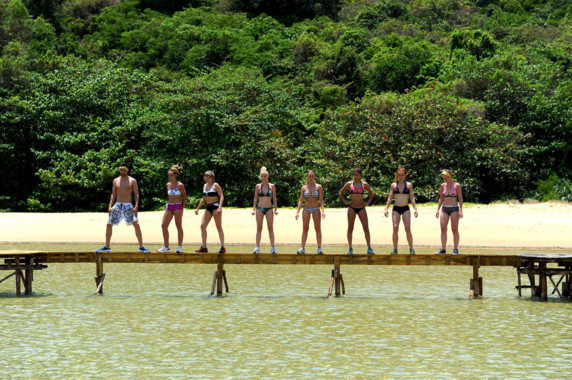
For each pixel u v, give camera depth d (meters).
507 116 36.91
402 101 35.59
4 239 23.20
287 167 35.75
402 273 18.14
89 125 35.88
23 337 10.13
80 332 10.50
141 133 36.19
